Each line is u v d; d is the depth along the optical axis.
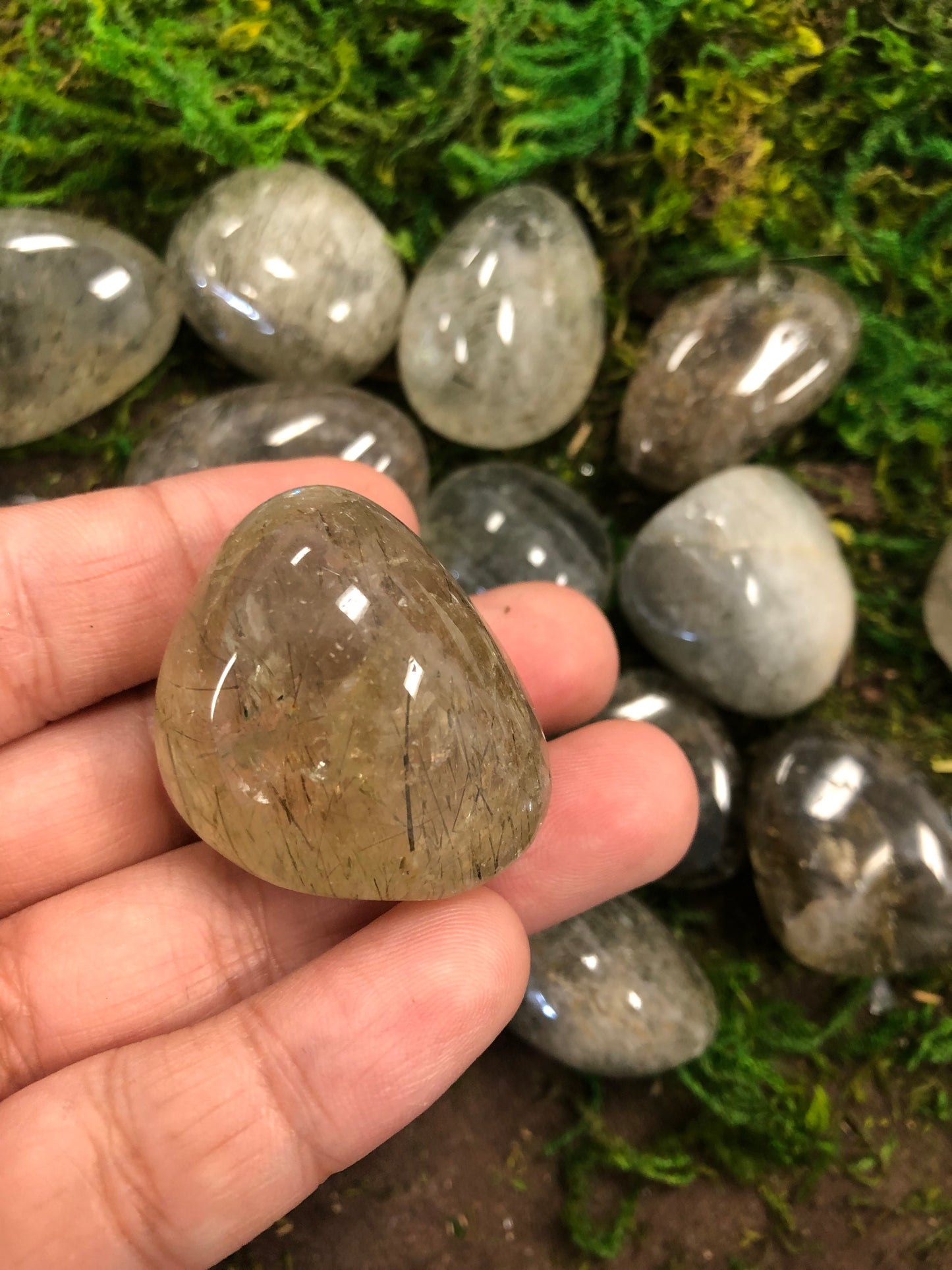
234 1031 0.08
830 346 0.12
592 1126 0.11
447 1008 0.08
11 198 0.12
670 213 0.12
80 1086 0.08
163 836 0.10
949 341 0.13
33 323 0.11
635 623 0.12
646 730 0.11
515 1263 0.11
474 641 0.08
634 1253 0.11
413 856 0.08
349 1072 0.08
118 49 0.11
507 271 0.11
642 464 0.13
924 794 0.11
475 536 0.12
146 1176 0.08
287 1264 0.10
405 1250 0.10
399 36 0.12
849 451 0.13
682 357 0.12
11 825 0.10
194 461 0.12
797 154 0.12
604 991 0.11
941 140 0.12
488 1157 0.11
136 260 0.11
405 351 0.12
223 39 0.12
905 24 0.12
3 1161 0.08
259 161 0.12
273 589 0.08
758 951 0.12
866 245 0.12
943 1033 0.12
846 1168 0.11
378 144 0.12
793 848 0.11
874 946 0.11
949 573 0.12
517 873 0.10
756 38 0.12
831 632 0.12
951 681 0.13
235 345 0.12
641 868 0.10
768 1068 0.12
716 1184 0.11
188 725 0.08
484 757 0.08
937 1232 0.11
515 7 0.11
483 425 0.12
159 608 0.10
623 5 0.11
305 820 0.08
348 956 0.08
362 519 0.08
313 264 0.11
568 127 0.12
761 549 0.12
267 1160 0.08
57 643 0.10
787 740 0.12
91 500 0.10
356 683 0.08
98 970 0.09
